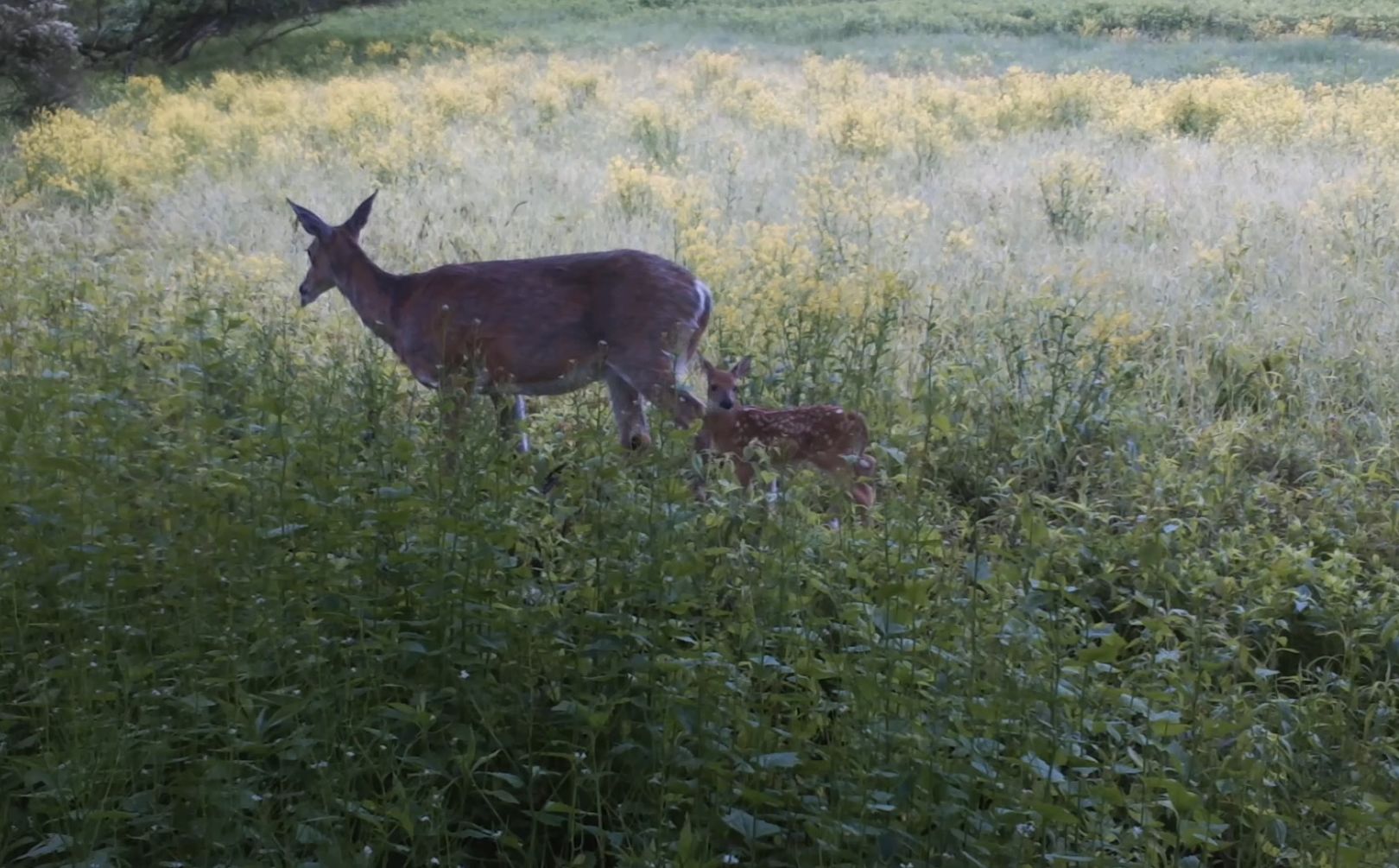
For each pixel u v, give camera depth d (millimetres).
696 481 8586
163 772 5910
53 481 7430
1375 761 5957
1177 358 12289
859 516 8727
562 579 7031
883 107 25859
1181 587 7648
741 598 6805
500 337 9797
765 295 12453
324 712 5777
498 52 41094
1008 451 10273
